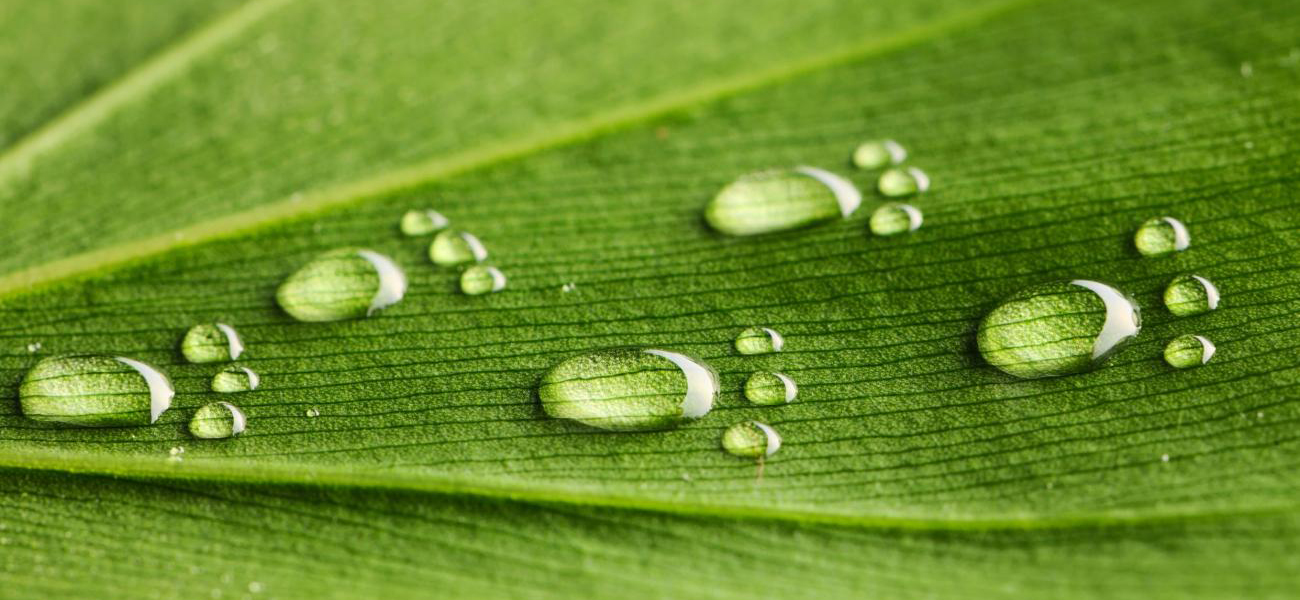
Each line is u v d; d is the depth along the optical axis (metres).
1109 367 0.13
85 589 0.13
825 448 0.13
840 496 0.13
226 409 0.13
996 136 0.14
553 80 0.14
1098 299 0.13
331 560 0.13
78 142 0.14
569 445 0.13
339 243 0.14
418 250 0.14
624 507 0.13
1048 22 0.14
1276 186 0.13
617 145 0.14
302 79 0.14
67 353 0.13
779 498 0.13
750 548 0.13
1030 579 0.13
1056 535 0.13
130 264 0.14
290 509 0.13
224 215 0.14
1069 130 0.14
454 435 0.13
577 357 0.13
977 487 0.13
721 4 0.14
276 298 0.13
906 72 0.14
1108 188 0.13
